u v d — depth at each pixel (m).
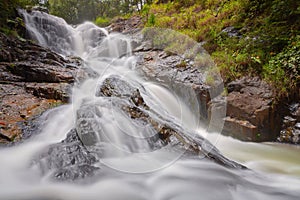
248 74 4.85
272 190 2.55
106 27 13.46
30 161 2.47
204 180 2.46
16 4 9.95
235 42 6.04
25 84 4.83
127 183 2.24
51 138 3.00
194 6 10.15
